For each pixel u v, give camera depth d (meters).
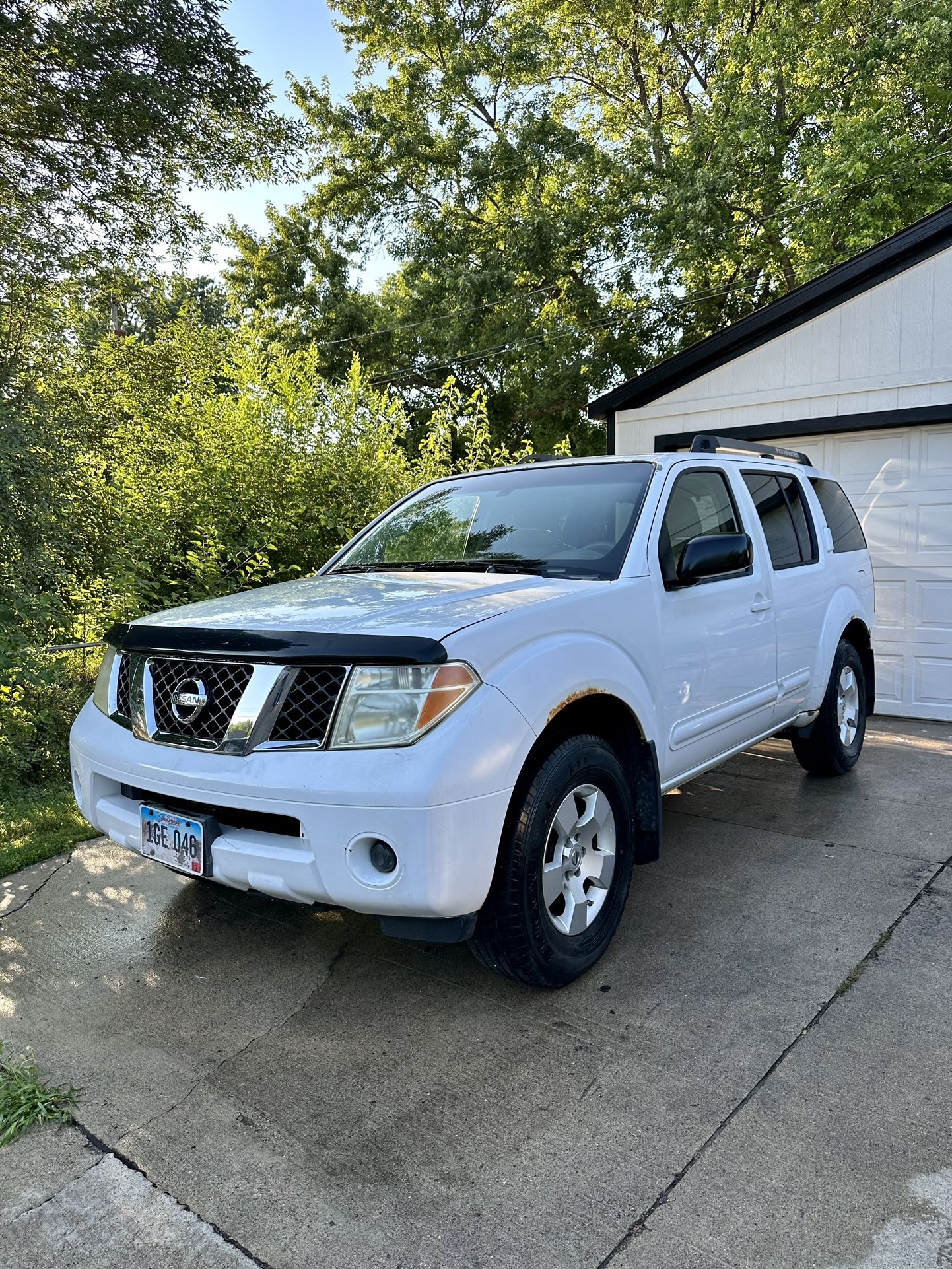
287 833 2.55
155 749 2.76
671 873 3.96
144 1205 2.03
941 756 6.11
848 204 17.47
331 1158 2.16
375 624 2.58
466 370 23.03
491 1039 2.67
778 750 6.36
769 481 4.77
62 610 5.93
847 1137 2.18
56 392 6.81
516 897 2.58
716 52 23.05
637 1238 1.89
